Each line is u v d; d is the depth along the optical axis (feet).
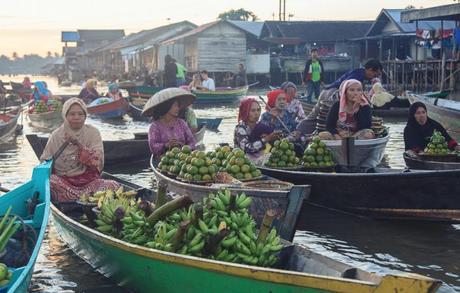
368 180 23.31
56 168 23.31
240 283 13.17
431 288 11.10
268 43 140.97
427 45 91.91
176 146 26.81
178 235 14.80
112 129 60.90
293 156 26.53
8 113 61.87
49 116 61.57
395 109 66.33
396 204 23.56
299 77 135.74
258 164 26.48
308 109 63.77
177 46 145.59
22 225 17.01
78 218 20.98
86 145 23.76
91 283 18.35
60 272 19.27
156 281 15.19
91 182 23.15
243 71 120.88
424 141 29.37
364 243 21.90
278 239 15.24
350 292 11.77
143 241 16.08
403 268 19.33
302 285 12.30
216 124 55.36
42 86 73.61
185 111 37.86
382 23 120.88
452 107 53.72
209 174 22.50
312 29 136.15
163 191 17.21
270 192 19.17
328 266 14.34
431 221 23.88
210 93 88.12
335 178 23.93
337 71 128.36
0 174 36.37
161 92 27.35
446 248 21.20
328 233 23.12
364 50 129.08
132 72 147.54
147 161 39.68
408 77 102.17
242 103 27.35
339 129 30.27
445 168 26.21
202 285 13.92
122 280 17.16
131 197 20.85
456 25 84.58
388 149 44.14
